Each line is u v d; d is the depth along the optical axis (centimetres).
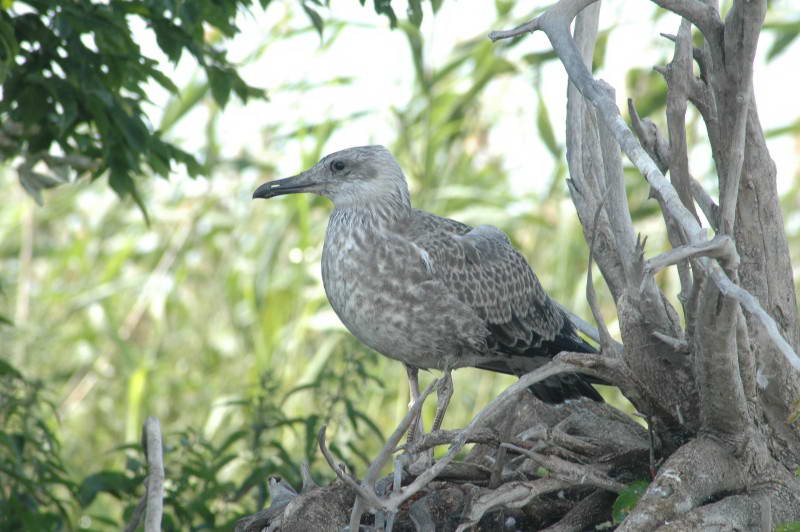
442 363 848
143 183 1708
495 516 681
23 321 1612
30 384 1016
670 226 630
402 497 580
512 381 1446
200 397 1670
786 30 1410
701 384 604
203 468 992
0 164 1036
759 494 616
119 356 1772
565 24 554
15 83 884
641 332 646
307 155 1500
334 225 857
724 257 505
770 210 676
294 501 652
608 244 739
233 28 986
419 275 814
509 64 1477
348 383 1041
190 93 1495
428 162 1499
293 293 1574
